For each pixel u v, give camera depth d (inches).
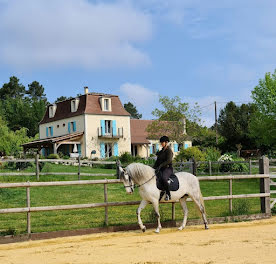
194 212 552.4
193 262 279.0
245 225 474.0
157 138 1824.6
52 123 2123.5
